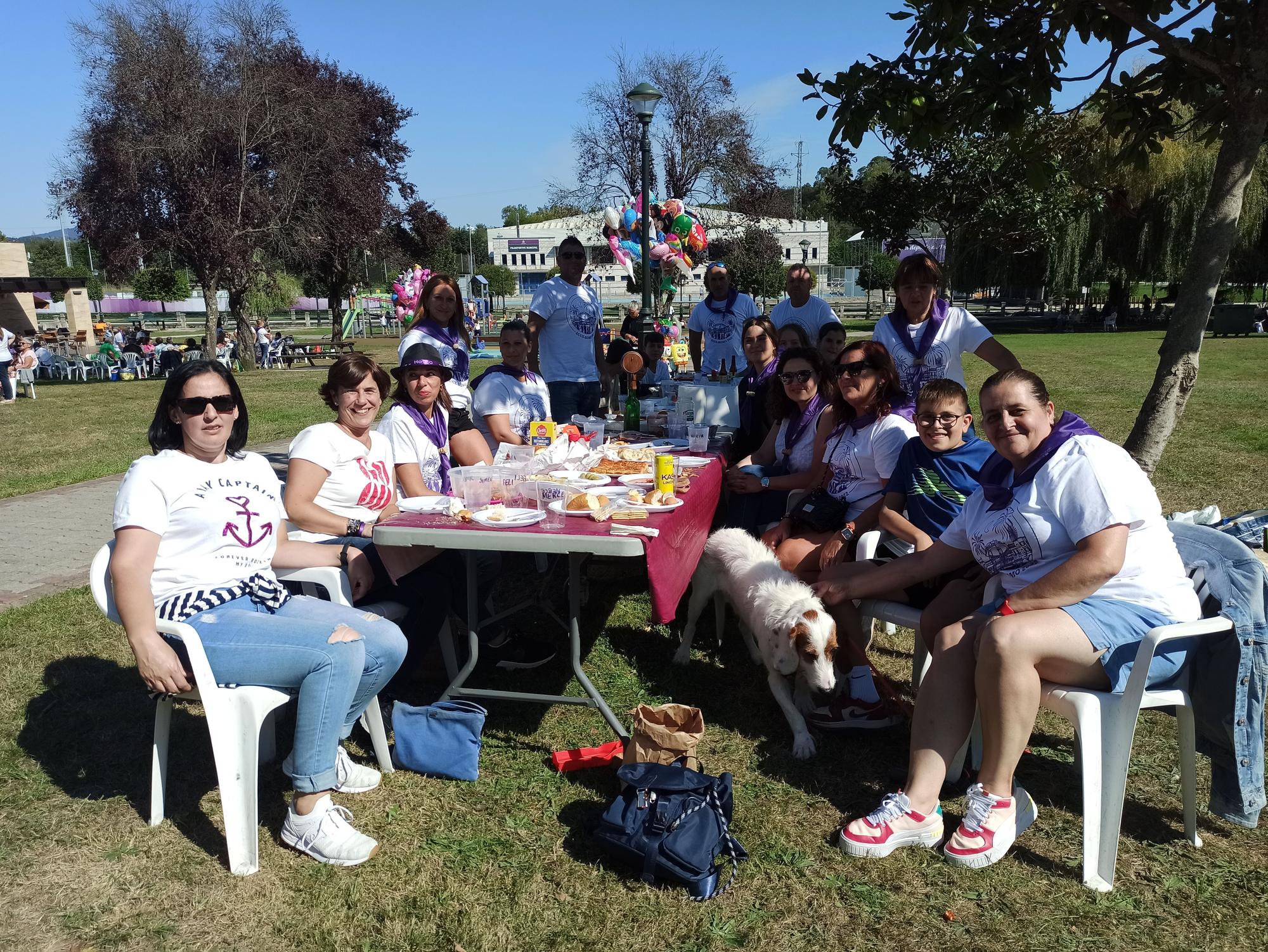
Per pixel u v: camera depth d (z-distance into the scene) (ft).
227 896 8.12
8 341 53.16
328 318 168.25
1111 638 8.26
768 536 14.23
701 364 27.35
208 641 8.62
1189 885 8.20
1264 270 92.27
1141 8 14.10
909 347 14.96
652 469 13.28
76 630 14.60
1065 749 10.86
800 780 10.24
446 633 12.46
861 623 11.82
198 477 8.95
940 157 56.85
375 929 7.68
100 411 47.16
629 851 8.34
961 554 10.30
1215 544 9.06
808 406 15.47
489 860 8.67
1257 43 13.69
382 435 12.85
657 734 9.60
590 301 21.89
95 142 69.87
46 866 8.53
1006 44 14.89
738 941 7.53
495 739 11.28
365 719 10.45
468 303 103.86
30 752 10.71
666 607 9.59
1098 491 8.34
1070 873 8.40
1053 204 54.49
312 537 12.07
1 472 29.68
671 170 85.66
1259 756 8.37
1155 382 16.08
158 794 9.19
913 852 8.75
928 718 9.00
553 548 9.45
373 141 95.71
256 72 73.87
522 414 16.57
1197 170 81.30
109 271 75.56
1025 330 106.93
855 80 14.93
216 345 78.48
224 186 71.87
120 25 69.36
